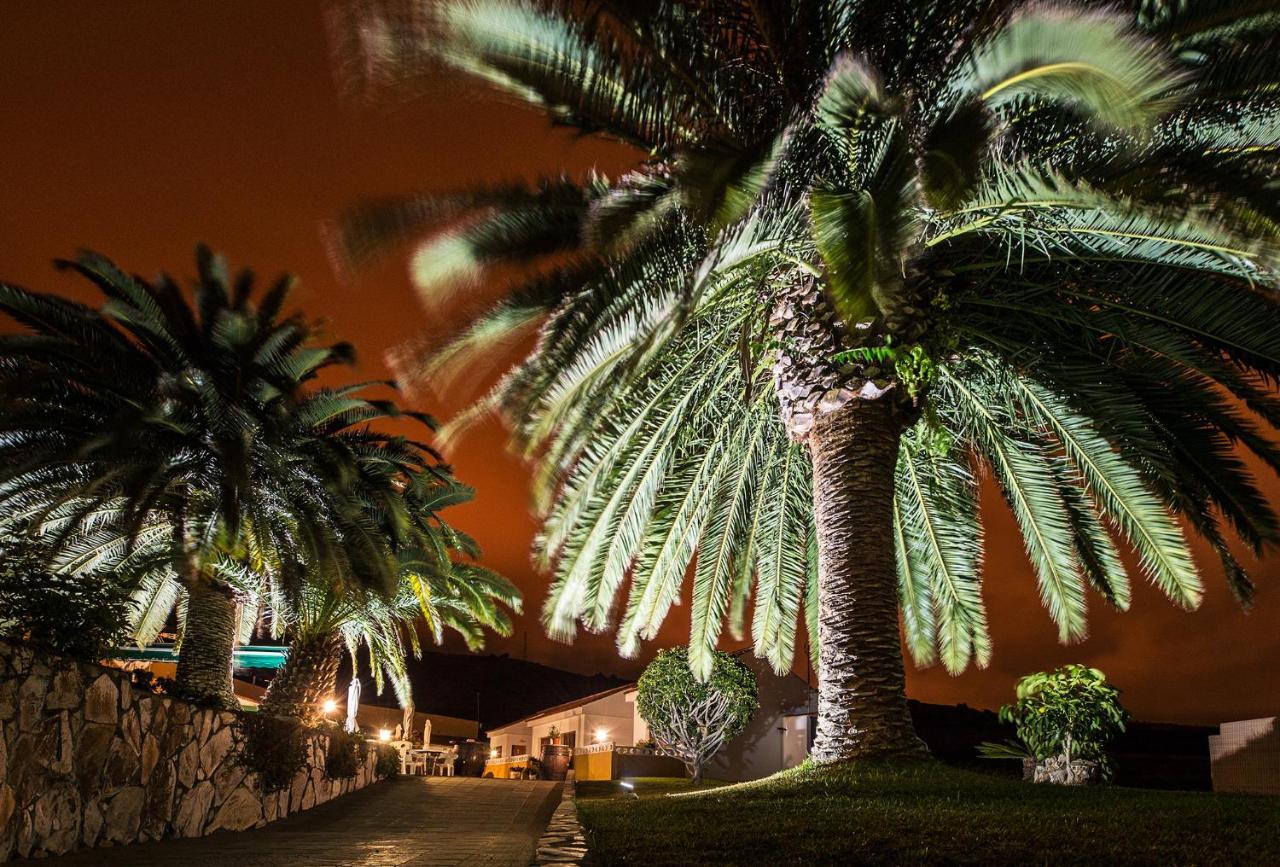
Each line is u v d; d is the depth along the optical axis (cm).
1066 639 1345
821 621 1086
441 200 918
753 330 1274
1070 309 1162
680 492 1562
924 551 1583
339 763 1670
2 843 685
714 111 996
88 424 1384
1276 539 1146
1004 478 1466
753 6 956
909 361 1069
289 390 1493
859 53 952
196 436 1490
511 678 10600
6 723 696
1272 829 666
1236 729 1374
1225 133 863
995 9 812
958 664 1482
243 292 1502
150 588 1967
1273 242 725
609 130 970
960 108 796
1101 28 659
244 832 1114
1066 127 903
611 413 1373
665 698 2477
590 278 936
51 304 1352
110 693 863
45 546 1275
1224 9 781
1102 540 1402
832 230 802
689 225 971
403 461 1788
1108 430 1173
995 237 1106
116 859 763
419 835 1088
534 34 870
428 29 821
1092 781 1096
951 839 645
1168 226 824
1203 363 1116
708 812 845
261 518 1488
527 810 1466
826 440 1130
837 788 873
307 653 1930
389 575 1585
